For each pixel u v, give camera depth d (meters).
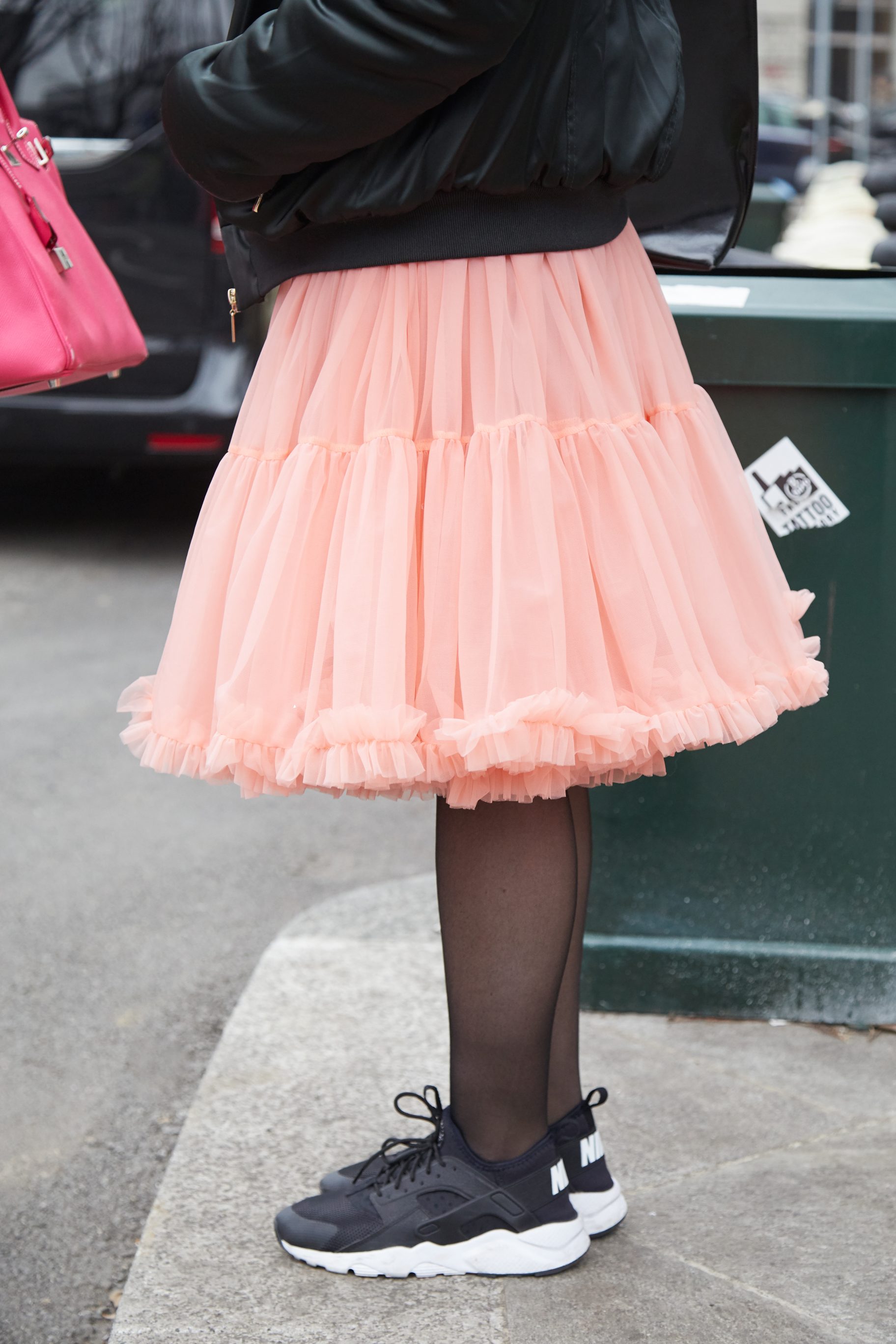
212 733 1.49
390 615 1.40
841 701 2.33
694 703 1.44
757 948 2.41
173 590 5.91
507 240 1.45
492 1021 1.59
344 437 1.49
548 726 1.36
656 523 1.47
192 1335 1.59
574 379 1.48
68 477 8.12
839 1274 1.69
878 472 2.26
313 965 2.63
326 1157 1.99
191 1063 2.55
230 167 1.42
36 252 1.76
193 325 5.89
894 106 16.84
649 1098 2.14
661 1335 1.57
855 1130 2.05
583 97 1.41
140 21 5.73
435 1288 1.66
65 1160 2.25
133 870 3.44
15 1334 1.83
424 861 3.50
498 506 1.41
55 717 4.50
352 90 1.33
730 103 1.96
